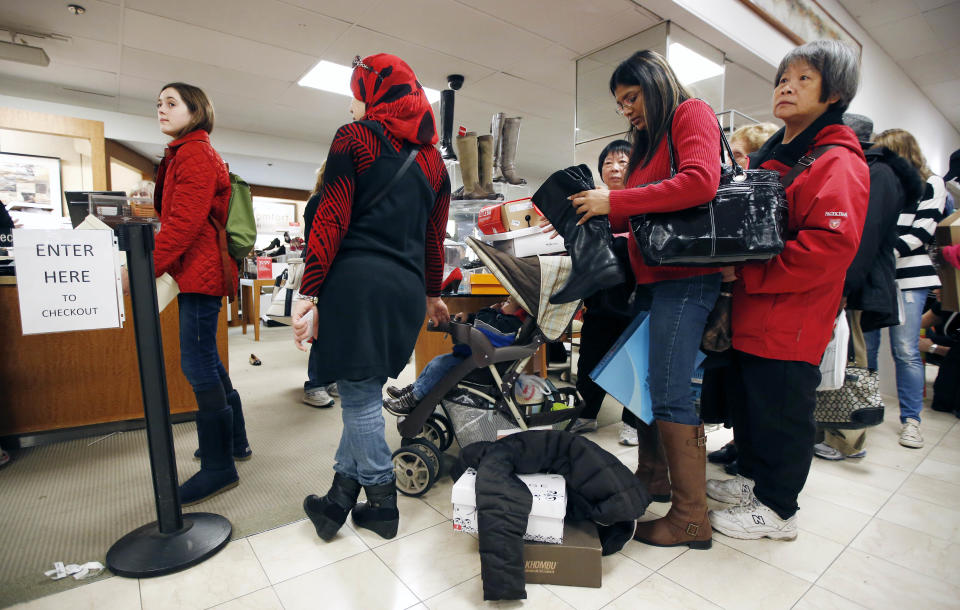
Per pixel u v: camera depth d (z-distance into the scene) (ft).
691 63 11.90
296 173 24.94
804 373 3.97
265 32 12.07
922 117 22.47
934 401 8.73
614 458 4.13
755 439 4.31
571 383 9.99
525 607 3.39
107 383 6.97
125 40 12.42
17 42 12.42
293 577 3.73
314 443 6.75
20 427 6.44
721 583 3.69
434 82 15.61
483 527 3.51
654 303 4.14
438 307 4.96
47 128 13.89
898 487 5.45
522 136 22.75
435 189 4.35
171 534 4.05
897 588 3.64
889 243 5.21
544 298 4.65
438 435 5.93
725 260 3.54
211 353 5.02
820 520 4.70
